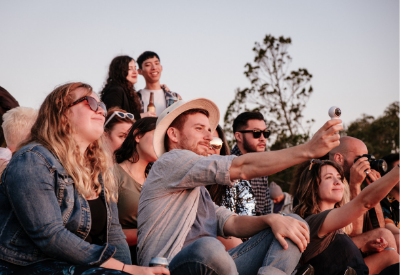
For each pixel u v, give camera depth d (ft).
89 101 8.28
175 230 8.38
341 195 11.71
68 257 6.95
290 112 62.64
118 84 19.12
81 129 8.26
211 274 6.68
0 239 7.00
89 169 8.41
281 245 7.80
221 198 13.11
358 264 10.27
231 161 7.91
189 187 8.36
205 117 9.67
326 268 10.16
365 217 13.89
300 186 12.09
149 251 8.38
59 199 7.47
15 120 12.17
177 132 9.55
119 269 7.09
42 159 7.43
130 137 12.69
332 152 15.17
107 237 8.35
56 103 8.14
